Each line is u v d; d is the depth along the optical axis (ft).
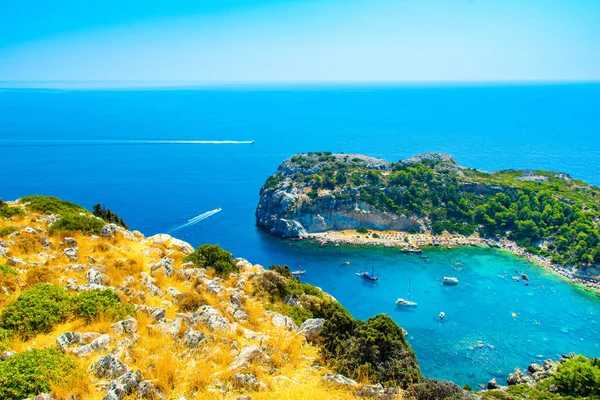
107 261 110.93
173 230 646.33
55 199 159.53
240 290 116.88
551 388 260.42
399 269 516.73
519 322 395.34
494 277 492.54
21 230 121.60
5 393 58.29
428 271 510.58
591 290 459.73
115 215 205.05
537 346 357.41
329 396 69.26
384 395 72.13
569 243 544.62
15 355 65.05
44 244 115.14
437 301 435.53
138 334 76.02
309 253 567.59
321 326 96.07
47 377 61.62
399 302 429.79
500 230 609.42
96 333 74.69
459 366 328.49
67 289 90.48
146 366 67.31
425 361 334.65
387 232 629.92
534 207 620.90
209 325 85.46
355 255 559.79
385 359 88.28
